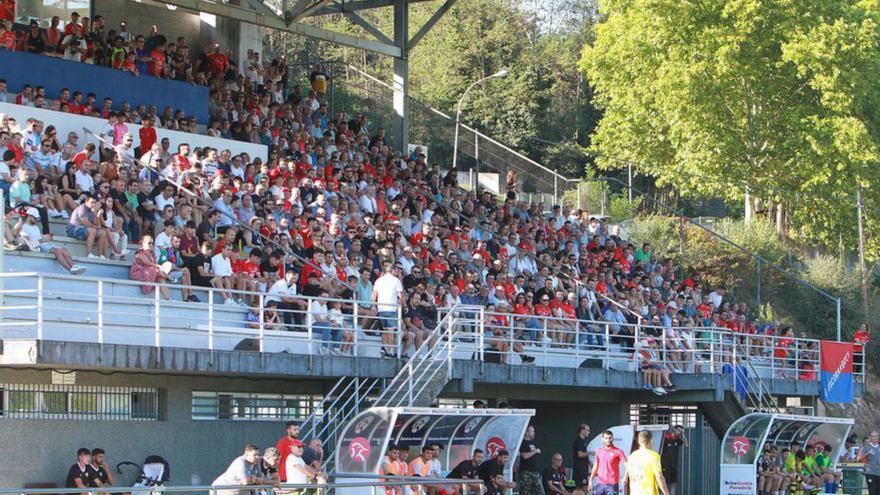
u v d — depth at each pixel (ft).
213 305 66.69
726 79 160.35
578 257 108.27
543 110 230.48
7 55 84.89
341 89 147.95
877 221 168.55
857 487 97.96
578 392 91.45
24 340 57.88
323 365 69.56
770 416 87.20
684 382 91.81
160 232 74.90
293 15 110.52
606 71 173.27
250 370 66.13
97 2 105.91
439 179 111.75
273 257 74.33
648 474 67.15
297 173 92.48
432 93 230.48
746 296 162.81
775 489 89.61
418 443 70.95
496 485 70.85
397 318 73.82
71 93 88.38
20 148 72.74
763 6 159.12
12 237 65.62
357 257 81.10
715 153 163.12
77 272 67.51
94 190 74.33
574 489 79.97
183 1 101.96
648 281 108.78
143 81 92.89
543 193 142.72
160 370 64.03
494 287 89.25
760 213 180.34
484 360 80.84
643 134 172.35
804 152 161.68
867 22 160.15
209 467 70.03
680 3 162.61
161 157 80.74
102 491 43.55
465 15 240.94
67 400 64.23
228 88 99.55
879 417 159.43
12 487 61.21
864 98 166.30
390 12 250.16
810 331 163.22
